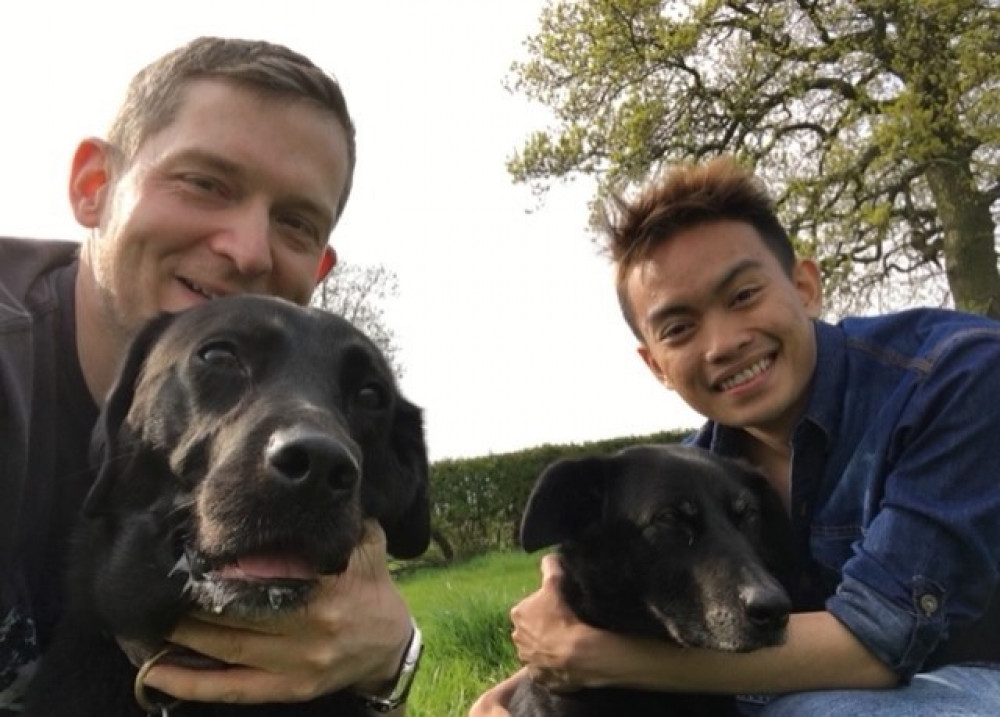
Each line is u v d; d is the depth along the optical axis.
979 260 3.42
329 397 0.49
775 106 3.75
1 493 0.51
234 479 0.44
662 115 3.70
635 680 0.64
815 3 3.58
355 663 0.50
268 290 0.63
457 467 4.16
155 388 0.50
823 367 0.65
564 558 0.72
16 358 0.52
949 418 0.58
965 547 0.56
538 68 3.80
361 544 0.52
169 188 0.58
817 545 0.66
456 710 1.01
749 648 0.59
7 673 0.53
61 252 0.62
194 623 0.48
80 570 0.51
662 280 0.67
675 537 0.67
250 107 0.60
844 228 3.45
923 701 0.55
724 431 0.78
